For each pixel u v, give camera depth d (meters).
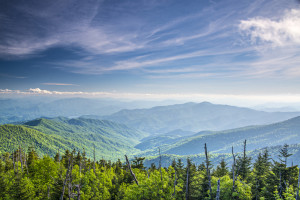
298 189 32.12
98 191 43.97
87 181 43.50
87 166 71.75
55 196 38.25
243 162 51.34
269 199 42.84
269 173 48.09
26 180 38.88
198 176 44.94
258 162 57.66
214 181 41.25
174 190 37.22
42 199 38.06
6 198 33.84
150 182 36.28
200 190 43.94
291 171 44.06
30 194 36.62
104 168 69.88
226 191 37.06
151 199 35.53
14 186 35.78
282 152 46.81
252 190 48.69
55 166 45.88
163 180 37.25
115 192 51.66
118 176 65.50
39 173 45.69
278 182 43.97
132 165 61.12
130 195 36.88
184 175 45.47
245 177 51.66
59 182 37.91
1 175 37.75
